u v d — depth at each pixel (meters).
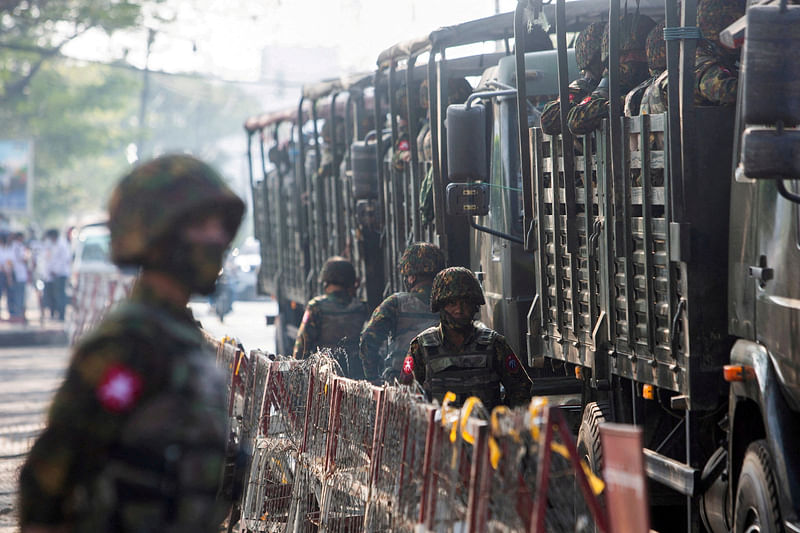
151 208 5.91
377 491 11.71
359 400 13.09
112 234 6.02
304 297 34.84
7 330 65.38
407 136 25.00
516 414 8.38
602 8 21.27
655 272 13.98
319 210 32.38
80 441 5.55
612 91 14.72
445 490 9.70
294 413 16.31
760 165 10.04
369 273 27.31
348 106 29.70
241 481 7.41
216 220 6.04
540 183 17.48
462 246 21.81
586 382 16.81
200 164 6.12
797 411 11.73
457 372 14.52
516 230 19.09
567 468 9.41
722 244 13.32
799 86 9.90
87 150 132.38
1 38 110.12
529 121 19.42
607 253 14.99
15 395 38.94
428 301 18.80
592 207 15.67
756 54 9.93
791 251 11.59
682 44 13.28
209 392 5.76
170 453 5.57
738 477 12.95
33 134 128.75
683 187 13.24
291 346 37.56
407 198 24.09
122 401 5.56
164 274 5.96
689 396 13.22
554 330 17.20
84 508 5.59
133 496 5.54
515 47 17.92
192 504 5.59
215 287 6.11
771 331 11.97
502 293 19.30
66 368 5.74
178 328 5.85
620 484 7.21
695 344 13.21
